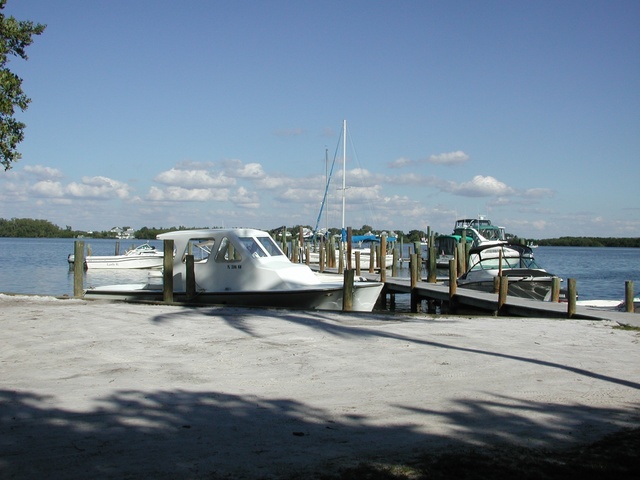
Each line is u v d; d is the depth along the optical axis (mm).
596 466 4598
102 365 8117
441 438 5320
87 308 13578
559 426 5723
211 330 10938
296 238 41938
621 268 62000
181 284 17047
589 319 14297
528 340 10766
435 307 23859
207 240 16953
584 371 8234
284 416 5941
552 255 109000
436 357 8938
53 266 51875
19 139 14227
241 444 5082
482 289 22547
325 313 13789
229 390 6941
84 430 5379
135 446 4980
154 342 9750
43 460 4625
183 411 6043
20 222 142750
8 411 5922
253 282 16312
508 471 4461
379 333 10969
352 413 6066
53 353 8828
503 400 6660
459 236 43469
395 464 4594
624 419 6000
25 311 12891
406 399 6641
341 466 4551
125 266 47281
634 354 9625
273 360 8602
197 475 4348
